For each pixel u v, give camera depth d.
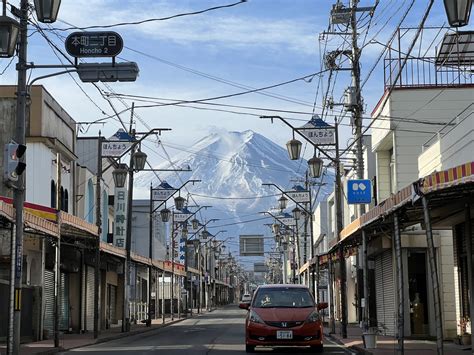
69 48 17.55
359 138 28.19
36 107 33.66
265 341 20.75
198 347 24.33
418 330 29.12
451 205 19.12
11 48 18.30
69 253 35.94
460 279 24.34
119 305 51.12
